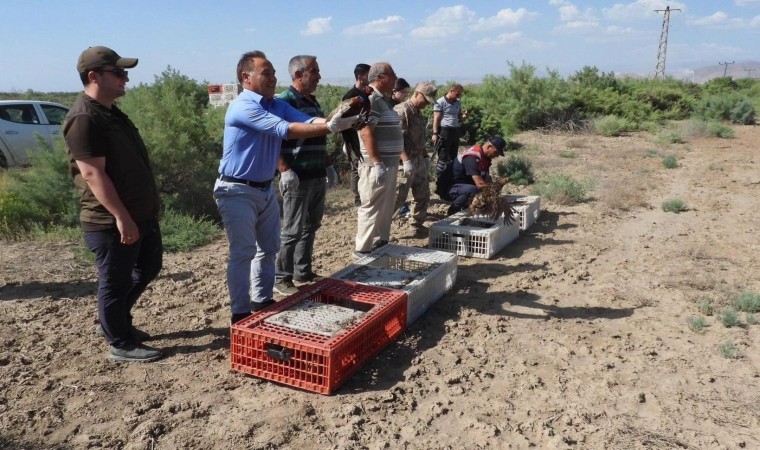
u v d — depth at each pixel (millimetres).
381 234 6094
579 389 3832
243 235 4125
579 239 7375
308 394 3709
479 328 4727
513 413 3562
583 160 13742
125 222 3621
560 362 4191
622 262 6457
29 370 3955
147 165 3969
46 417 3424
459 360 4199
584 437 3320
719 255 6684
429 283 5035
